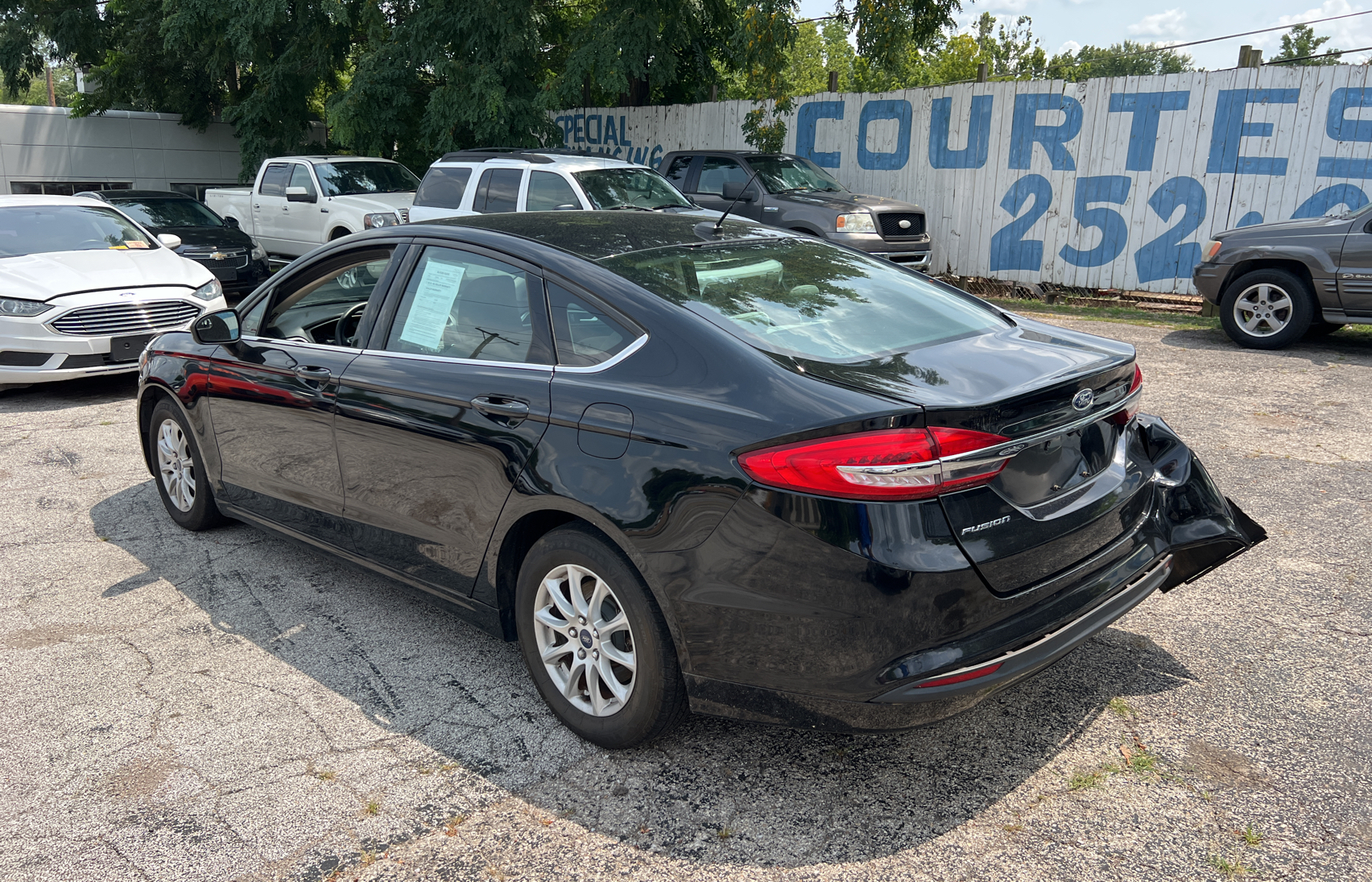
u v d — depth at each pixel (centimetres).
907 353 284
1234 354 919
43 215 914
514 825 266
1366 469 567
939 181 1358
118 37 2241
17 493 565
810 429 241
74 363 777
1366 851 247
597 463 279
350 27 1678
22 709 330
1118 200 1221
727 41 1755
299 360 390
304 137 2027
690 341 277
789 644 250
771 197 1252
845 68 4728
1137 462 312
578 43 1549
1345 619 380
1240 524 342
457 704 330
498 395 309
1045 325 346
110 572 448
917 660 241
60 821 269
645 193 1091
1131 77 1181
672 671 278
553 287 312
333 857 254
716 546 255
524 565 309
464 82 1464
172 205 1307
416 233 366
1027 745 299
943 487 238
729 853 253
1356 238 874
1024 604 255
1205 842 252
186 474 490
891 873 244
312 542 409
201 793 281
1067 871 243
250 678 349
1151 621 382
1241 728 305
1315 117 1082
